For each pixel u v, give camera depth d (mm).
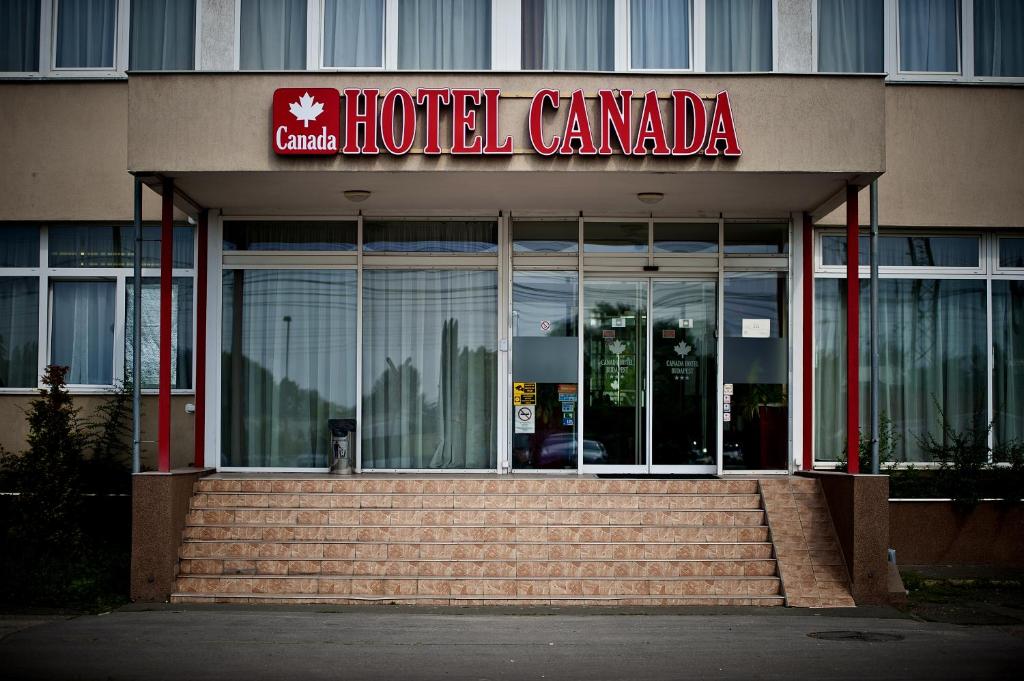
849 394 11180
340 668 7602
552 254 13148
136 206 10961
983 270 13453
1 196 13234
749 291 13180
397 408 13234
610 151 10742
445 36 13039
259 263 13102
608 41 13062
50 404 12008
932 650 8367
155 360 13242
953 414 13391
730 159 10797
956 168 13203
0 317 13461
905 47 13398
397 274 13320
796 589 10453
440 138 10828
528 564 10641
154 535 10438
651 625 9336
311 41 13000
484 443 13219
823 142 10789
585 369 13227
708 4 13172
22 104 13242
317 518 11234
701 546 10867
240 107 10812
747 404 13086
